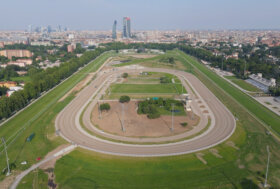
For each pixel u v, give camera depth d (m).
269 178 96.75
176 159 110.12
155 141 129.75
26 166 107.62
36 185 94.44
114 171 102.25
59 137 136.25
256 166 105.12
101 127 150.25
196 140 130.50
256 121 158.25
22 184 95.31
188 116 166.75
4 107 163.62
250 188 90.75
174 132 140.88
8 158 114.50
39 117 168.12
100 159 111.44
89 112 178.12
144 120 160.00
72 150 120.38
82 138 134.88
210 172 100.50
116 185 93.19
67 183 94.81
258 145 124.19
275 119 161.50
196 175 98.62
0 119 163.12
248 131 142.25
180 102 187.75
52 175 100.62
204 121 157.62
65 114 174.38
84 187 92.19
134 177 97.88
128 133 140.62
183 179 96.12
